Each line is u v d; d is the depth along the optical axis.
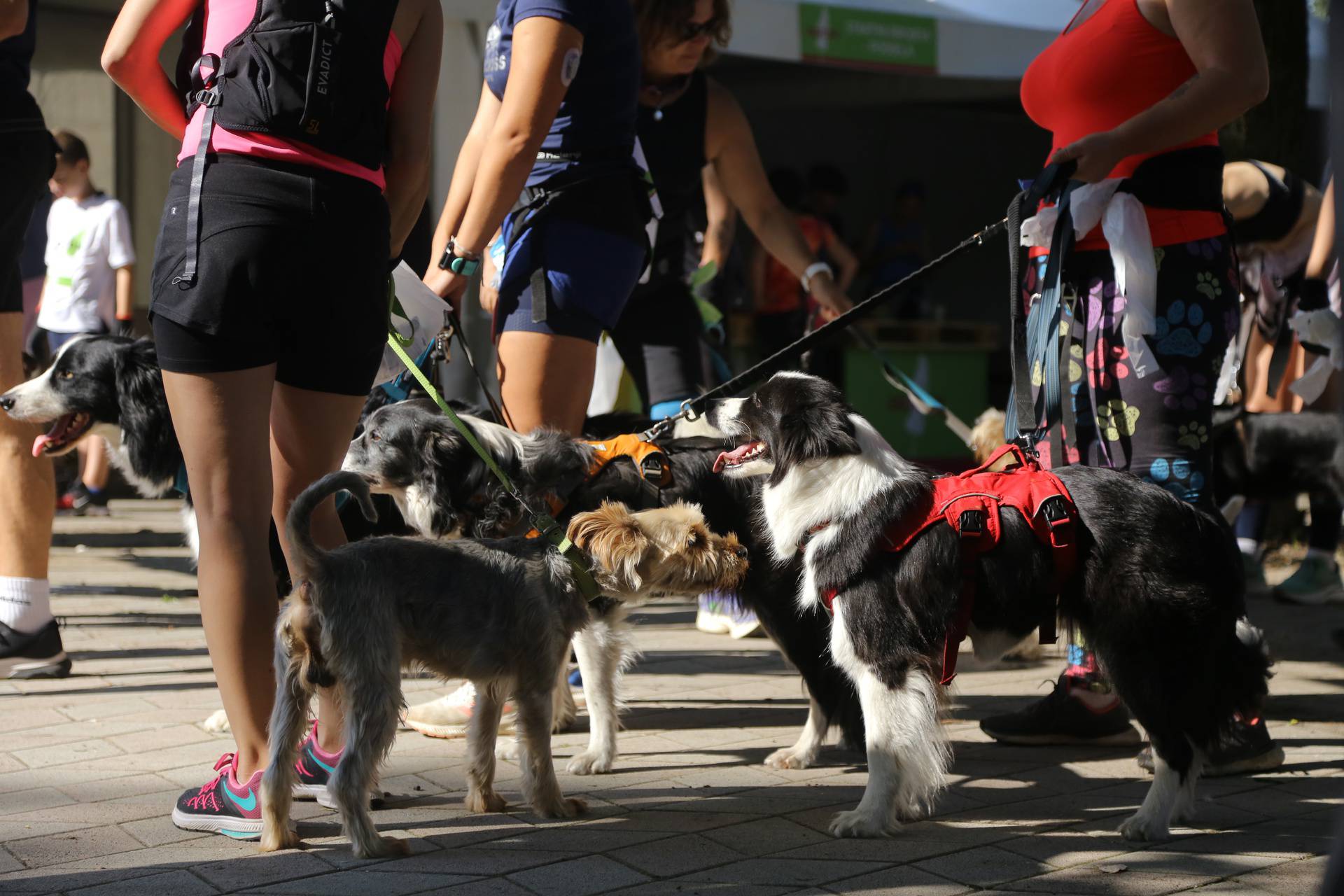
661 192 5.16
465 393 8.41
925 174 17.00
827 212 11.91
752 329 11.30
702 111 5.22
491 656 3.20
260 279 2.91
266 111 2.90
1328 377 4.86
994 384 13.22
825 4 8.92
